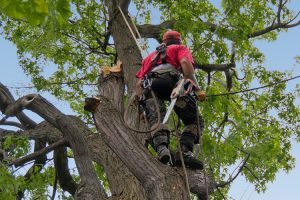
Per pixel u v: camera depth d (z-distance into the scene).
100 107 9.22
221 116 20.30
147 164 8.51
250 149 18.45
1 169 13.30
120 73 11.00
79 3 21.34
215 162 18.25
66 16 5.17
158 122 8.57
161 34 18.44
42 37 21.52
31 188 16.39
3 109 15.11
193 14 21.25
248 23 19.09
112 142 8.77
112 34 14.40
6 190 13.12
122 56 13.51
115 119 9.06
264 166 19.67
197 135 9.36
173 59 9.24
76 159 10.70
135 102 11.80
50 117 11.72
